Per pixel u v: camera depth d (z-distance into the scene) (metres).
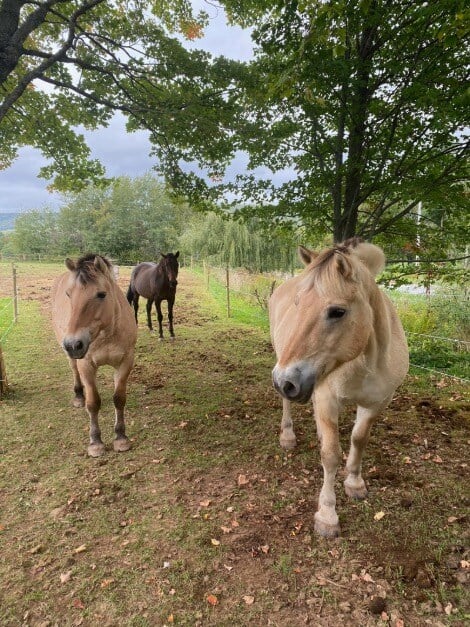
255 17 5.04
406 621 1.80
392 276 5.33
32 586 2.06
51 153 6.29
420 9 3.23
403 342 2.53
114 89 5.70
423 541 2.29
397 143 4.44
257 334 8.11
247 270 14.81
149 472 3.12
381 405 2.38
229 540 2.36
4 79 4.49
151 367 5.96
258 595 1.97
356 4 3.42
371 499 2.69
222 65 5.11
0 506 2.71
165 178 6.04
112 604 1.94
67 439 3.66
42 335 7.75
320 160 4.89
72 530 2.47
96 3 4.79
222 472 3.12
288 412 3.49
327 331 1.74
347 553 2.22
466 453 3.25
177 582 2.06
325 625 1.80
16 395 4.71
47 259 33.91
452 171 4.14
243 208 5.34
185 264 27.91
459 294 7.41
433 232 5.00
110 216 38.16
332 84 4.19
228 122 5.04
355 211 4.80
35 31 5.92
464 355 5.73
